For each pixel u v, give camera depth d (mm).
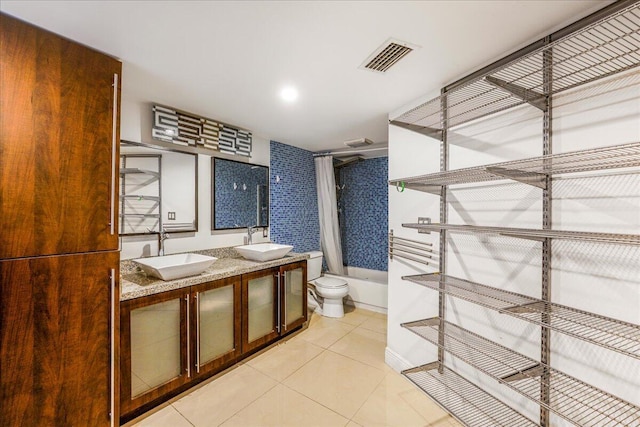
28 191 1231
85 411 1382
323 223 4086
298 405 1827
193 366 1939
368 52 1496
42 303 1266
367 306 3672
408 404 1831
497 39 1375
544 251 1326
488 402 1581
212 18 1226
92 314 1408
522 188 1430
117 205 1492
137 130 2195
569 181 1250
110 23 1255
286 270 2750
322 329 3031
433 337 1931
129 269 2105
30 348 1236
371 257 4242
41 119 1262
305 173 3939
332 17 1220
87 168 1392
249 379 2111
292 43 1417
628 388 1073
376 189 4188
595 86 1182
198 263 1992
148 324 1735
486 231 1335
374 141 3436
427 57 1537
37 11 1165
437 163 1936
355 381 2086
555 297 1291
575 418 1223
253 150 3146
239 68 1667
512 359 1447
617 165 1032
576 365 1225
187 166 2508
